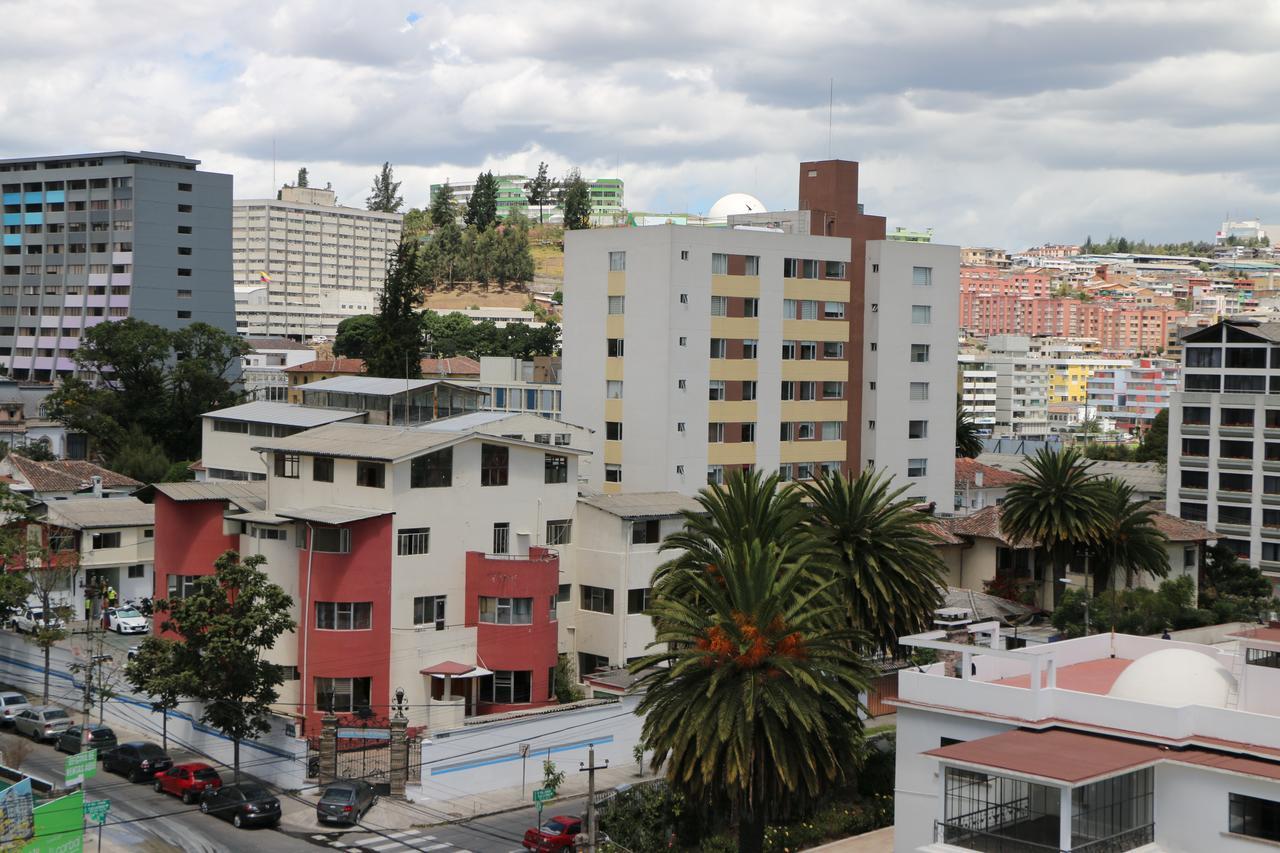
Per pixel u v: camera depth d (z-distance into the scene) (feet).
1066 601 313.53
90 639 270.26
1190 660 154.51
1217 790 137.59
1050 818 138.51
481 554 260.21
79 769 182.09
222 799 209.97
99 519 328.08
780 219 394.11
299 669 248.32
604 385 360.89
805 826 195.42
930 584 226.58
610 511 274.77
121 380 519.60
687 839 194.80
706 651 167.43
